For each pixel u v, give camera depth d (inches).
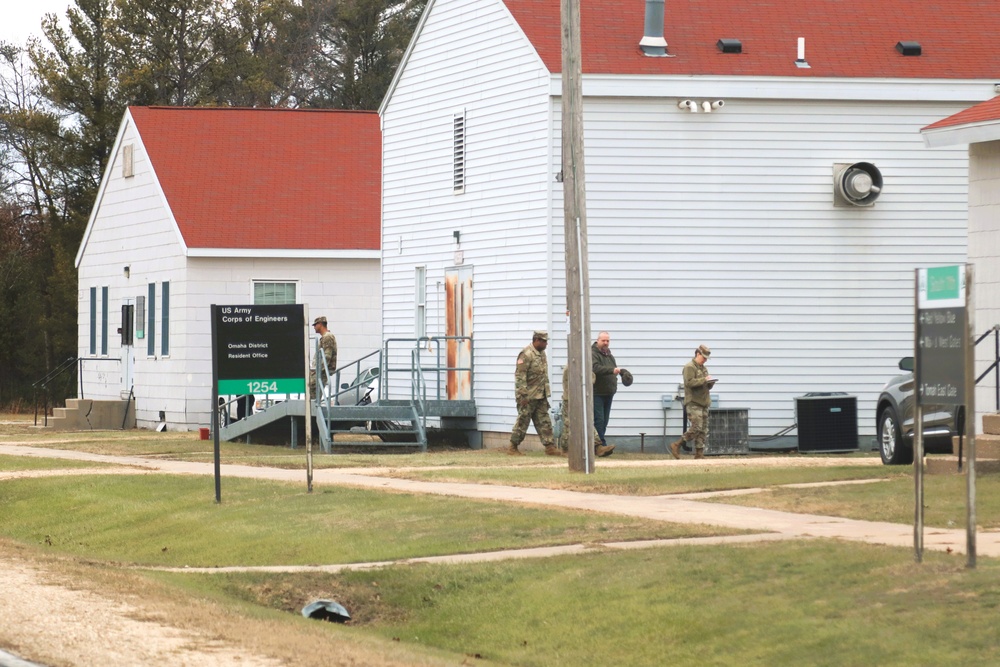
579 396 1646.2
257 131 3302.2
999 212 1621.6
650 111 2175.2
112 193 3373.5
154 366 3129.9
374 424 2428.6
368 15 4963.1
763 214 2199.8
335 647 813.9
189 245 2957.7
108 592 949.2
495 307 2276.1
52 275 4461.1
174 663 728.3
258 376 1502.2
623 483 1476.4
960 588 855.7
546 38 2206.0
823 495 1314.0
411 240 2524.6
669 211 2177.7
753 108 2198.6
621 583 968.9
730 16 2325.3
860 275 2222.0
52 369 4340.6
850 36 2315.5
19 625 807.7
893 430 1624.0
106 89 4389.8
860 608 848.9
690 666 818.2
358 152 3289.9
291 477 1686.8
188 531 1375.5
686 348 2177.7
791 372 2202.3
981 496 1256.2
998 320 1615.4
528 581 1008.9
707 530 1133.1
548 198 2151.8
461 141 2374.5
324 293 3043.8
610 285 2165.4
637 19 2284.7
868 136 2225.6
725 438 2124.8
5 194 4840.1
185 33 4714.6
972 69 2260.1
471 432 2341.3
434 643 935.7
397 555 1138.0
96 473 1827.0
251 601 1023.6
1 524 1568.7
